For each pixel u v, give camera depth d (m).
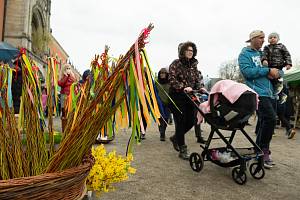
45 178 1.08
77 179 1.22
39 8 31.59
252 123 10.91
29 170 1.35
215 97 3.63
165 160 4.27
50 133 1.49
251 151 3.62
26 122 1.42
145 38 1.36
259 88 3.93
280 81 4.07
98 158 2.15
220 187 3.21
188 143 5.81
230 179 3.50
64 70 3.25
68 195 1.20
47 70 1.64
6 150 1.29
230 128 3.53
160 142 5.83
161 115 1.45
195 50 4.38
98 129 1.37
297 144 6.16
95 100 1.34
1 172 1.26
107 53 1.56
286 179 3.59
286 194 3.08
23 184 1.03
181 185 3.21
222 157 3.54
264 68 3.91
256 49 4.18
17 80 1.48
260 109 3.94
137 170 3.69
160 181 3.30
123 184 3.12
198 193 2.99
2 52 5.92
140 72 1.31
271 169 4.01
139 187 3.06
